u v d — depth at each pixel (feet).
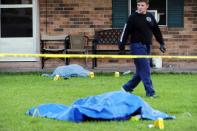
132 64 139.33
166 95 93.45
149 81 91.25
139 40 90.68
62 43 138.82
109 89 101.45
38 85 107.14
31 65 140.87
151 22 90.84
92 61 137.08
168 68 136.36
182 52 141.18
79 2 139.74
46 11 139.95
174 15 140.56
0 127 67.05
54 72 121.49
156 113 72.28
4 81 113.29
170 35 140.67
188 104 83.92
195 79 117.19
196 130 65.87
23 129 65.77
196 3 140.56
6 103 84.58
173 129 65.82
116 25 140.26
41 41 137.69
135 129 65.31
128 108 71.20
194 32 140.97
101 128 65.67
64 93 96.07
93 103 72.95
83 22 139.85
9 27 141.28
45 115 73.51
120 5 140.15
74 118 69.82
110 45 138.62
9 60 141.69
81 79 117.08
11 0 140.87
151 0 140.26
